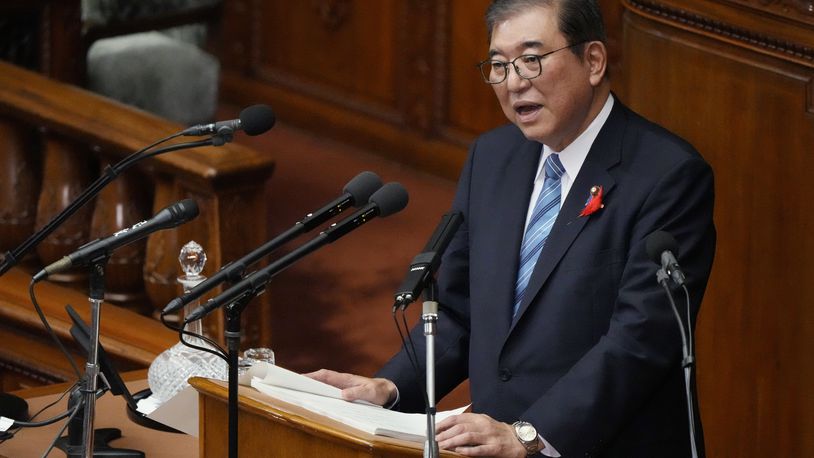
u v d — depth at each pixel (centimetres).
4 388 1900
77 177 2056
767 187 1703
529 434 1155
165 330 1828
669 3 1777
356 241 2834
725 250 1762
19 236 2103
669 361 1191
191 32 2995
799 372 1700
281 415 1073
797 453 1719
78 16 2623
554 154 1274
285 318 2520
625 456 1244
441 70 3125
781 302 1708
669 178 1218
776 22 1655
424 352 1333
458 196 1352
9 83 2112
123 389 1285
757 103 1697
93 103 2045
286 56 3478
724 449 1806
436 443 997
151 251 1908
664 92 1811
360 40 3300
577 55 1214
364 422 1062
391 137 3247
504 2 1224
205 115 2886
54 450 1335
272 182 3136
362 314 2541
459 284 1345
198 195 1848
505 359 1262
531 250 1274
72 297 1927
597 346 1198
